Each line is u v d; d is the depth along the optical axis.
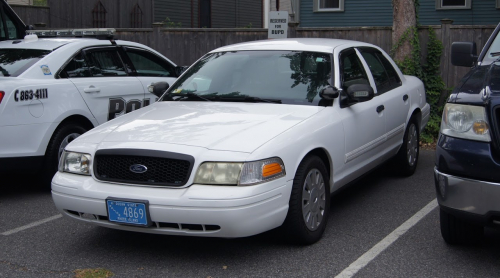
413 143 7.10
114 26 17.08
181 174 4.11
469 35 9.88
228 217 3.95
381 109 5.98
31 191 6.69
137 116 5.06
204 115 4.86
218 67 5.77
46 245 4.86
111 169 4.32
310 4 16.14
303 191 4.51
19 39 7.43
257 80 5.46
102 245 4.84
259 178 4.07
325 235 4.99
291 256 4.50
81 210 4.36
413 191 6.46
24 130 6.04
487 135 3.90
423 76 10.02
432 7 14.98
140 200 4.07
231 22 21.70
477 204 3.89
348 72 5.72
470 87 4.24
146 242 4.89
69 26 15.88
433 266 4.27
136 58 7.75
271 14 9.21
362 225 5.27
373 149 5.84
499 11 14.37
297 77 5.40
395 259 4.42
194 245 4.79
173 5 19.00
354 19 15.73
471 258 4.42
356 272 4.18
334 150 4.98
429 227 5.20
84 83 6.75
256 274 4.17
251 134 4.37
